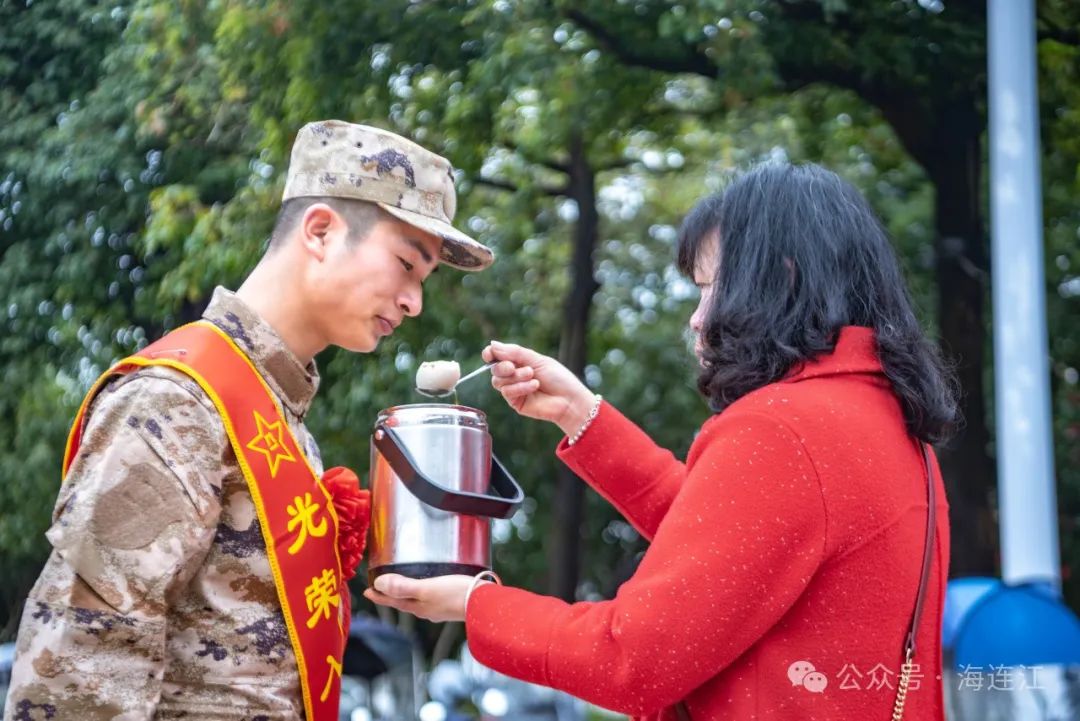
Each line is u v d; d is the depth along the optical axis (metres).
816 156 9.53
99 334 7.03
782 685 1.84
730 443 1.87
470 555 2.07
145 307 7.07
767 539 1.80
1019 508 4.72
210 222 6.86
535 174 11.02
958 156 8.42
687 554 1.81
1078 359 11.82
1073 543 12.49
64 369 7.10
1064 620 3.80
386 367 8.66
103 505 1.83
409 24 7.42
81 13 6.61
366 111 7.43
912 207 11.39
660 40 7.82
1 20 6.57
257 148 7.21
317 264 2.12
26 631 1.81
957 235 8.45
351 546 2.12
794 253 2.02
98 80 6.77
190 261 6.78
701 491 1.85
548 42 7.58
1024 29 5.15
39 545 7.71
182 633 1.92
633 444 2.59
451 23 7.48
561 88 7.76
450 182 2.24
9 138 6.63
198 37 6.94
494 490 2.23
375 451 2.17
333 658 2.06
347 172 2.12
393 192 2.13
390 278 2.13
